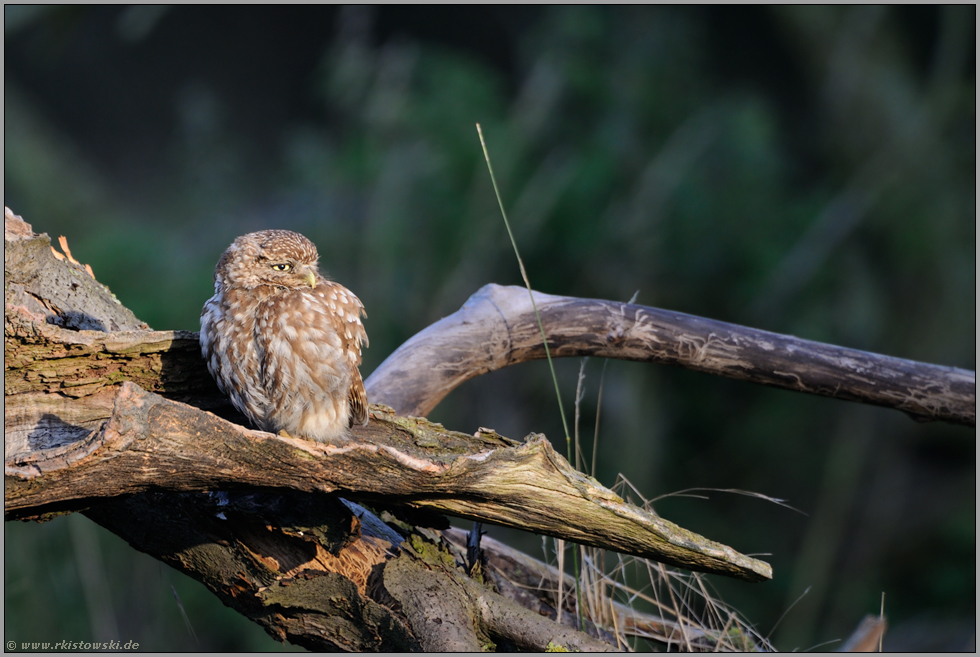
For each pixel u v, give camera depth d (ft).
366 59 50.67
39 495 9.71
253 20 72.02
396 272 43.73
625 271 45.14
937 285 49.78
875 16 53.67
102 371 12.01
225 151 53.67
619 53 53.57
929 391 15.89
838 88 53.83
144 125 73.56
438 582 12.01
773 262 47.44
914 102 53.06
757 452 46.62
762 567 12.12
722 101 51.60
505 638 12.06
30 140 58.39
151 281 44.78
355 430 13.12
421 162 45.01
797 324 48.24
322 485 10.86
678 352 16.24
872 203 50.01
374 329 42.42
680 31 54.08
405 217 44.42
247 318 12.54
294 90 74.59
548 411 42.47
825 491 45.06
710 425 46.83
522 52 55.57
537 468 11.48
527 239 43.68
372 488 11.02
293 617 12.44
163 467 10.03
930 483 47.93
